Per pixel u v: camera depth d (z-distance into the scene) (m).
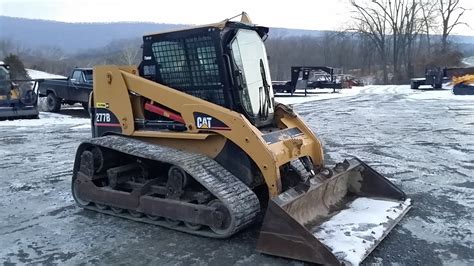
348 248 4.44
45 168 8.89
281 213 4.39
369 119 16.53
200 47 5.53
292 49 75.69
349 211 5.48
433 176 7.83
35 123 16.23
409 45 62.59
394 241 4.96
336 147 10.74
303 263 4.39
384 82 60.28
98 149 5.98
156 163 5.77
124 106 5.98
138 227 5.46
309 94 33.12
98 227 5.51
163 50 5.82
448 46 61.38
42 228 5.53
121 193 5.68
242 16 6.22
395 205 5.74
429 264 4.43
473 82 28.64
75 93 18.89
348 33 67.62
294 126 5.98
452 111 19.03
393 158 9.40
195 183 5.26
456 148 10.48
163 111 5.72
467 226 5.41
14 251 4.86
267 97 5.96
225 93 5.45
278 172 4.93
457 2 60.69
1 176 8.26
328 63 74.00
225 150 5.30
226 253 4.66
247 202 4.88
